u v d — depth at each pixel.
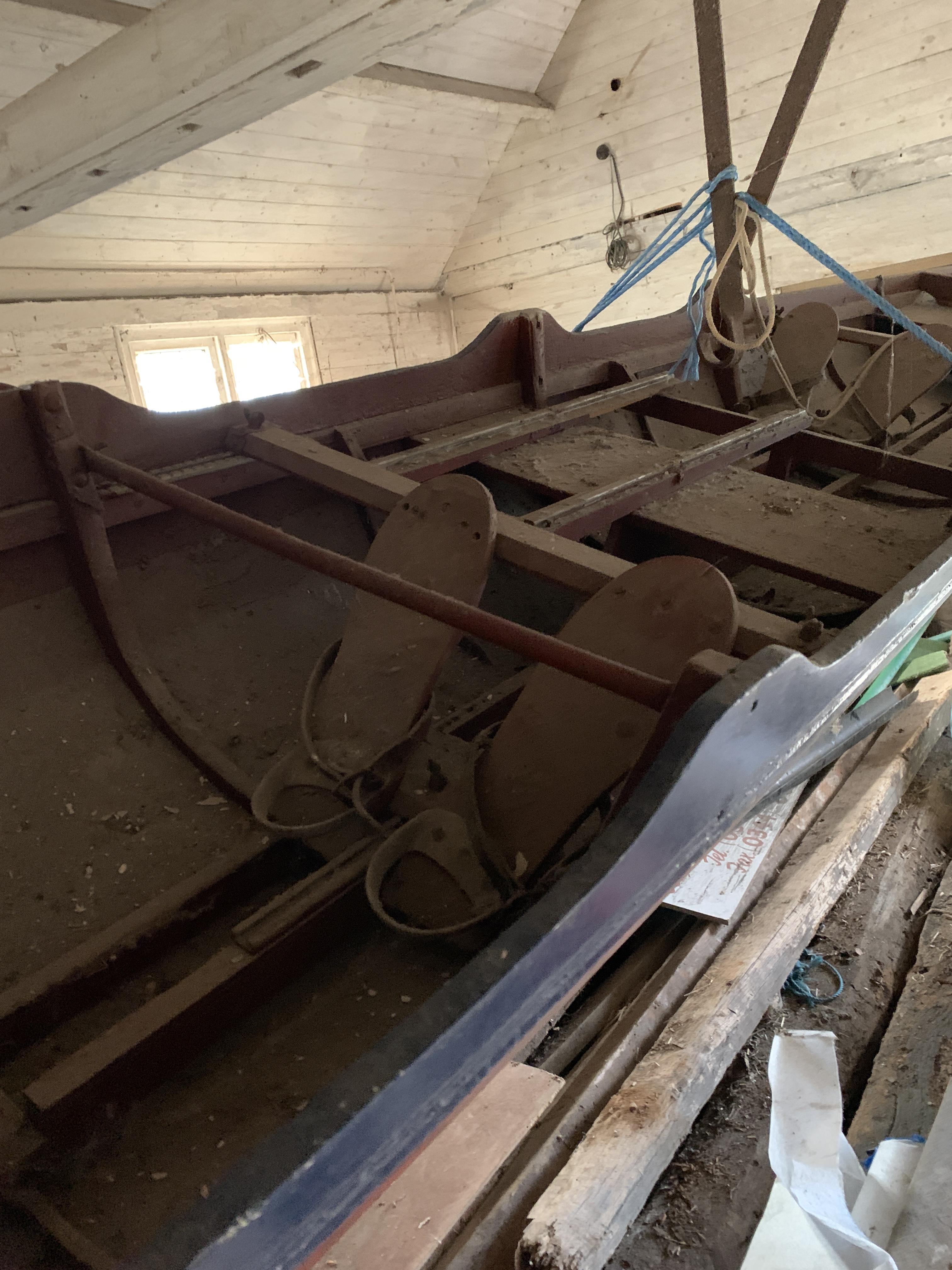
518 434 2.50
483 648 2.27
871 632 1.41
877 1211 1.07
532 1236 0.95
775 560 1.93
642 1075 1.19
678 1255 1.02
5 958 1.38
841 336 3.96
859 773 1.99
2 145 2.54
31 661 1.75
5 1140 1.09
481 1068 0.87
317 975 1.45
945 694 2.22
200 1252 0.63
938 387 4.50
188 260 6.46
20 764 1.62
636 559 2.52
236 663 1.97
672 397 2.98
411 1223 0.98
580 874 0.97
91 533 1.79
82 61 2.17
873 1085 1.30
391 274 8.18
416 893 1.48
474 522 1.72
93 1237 1.07
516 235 8.07
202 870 1.50
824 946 1.55
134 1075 1.21
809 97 2.58
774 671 1.07
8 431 1.70
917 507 2.92
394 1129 0.78
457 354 2.63
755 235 2.63
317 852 1.54
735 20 6.36
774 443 2.73
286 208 6.50
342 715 1.67
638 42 6.70
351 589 2.27
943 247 6.33
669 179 7.08
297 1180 0.70
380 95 6.02
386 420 2.39
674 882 1.11
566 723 1.52
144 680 1.79
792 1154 1.13
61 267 5.84
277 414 2.17
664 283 7.54
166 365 6.88
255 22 1.76
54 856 1.53
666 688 1.10
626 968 1.44
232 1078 1.29
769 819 1.71
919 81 5.93
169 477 1.94
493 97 6.76
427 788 1.65
